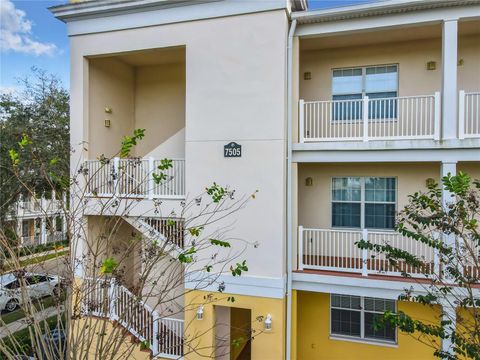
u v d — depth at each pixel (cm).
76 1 853
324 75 878
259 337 712
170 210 771
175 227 697
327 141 745
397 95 833
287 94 732
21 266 427
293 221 761
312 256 827
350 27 723
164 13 778
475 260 423
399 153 707
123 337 388
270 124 717
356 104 854
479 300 429
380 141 709
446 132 675
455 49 666
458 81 793
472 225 424
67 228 473
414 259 502
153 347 723
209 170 754
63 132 1344
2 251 399
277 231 712
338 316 859
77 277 594
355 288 717
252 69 725
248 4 722
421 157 695
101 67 909
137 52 816
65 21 850
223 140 745
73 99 854
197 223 749
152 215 778
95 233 792
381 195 854
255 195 725
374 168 855
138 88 1032
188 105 767
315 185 901
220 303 737
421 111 726
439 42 797
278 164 713
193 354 732
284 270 724
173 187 813
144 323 703
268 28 714
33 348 376
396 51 826
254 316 718
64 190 537
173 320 763
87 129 860
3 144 1119
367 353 823
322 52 877
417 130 784
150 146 1016
